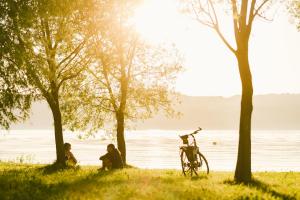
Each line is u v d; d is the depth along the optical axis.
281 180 19.98
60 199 13.18
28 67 18.83
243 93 18.36
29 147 144.38
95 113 31.78
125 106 32.06
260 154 125.00
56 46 23.25
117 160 23.41
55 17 20.81
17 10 17.70
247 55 18.36
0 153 106.19
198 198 13.81
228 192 15.05
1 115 20.27
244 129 18.34
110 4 24.66
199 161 22.11
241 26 18.36
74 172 21.44
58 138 25.53
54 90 24.45
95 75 30.20
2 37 17.27
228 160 96.38
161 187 15.73
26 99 21.02
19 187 15.30
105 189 15.06
